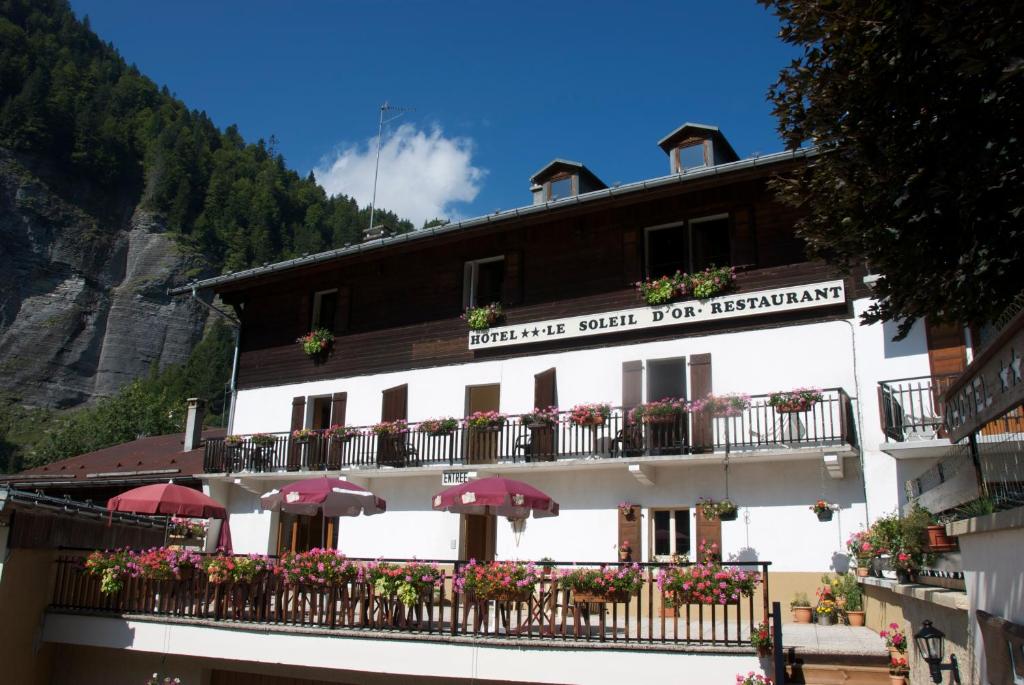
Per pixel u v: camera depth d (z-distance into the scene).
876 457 15.12
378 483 20.06
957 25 5.73
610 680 10.90
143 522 18.17
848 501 15.20
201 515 15.94
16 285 97.94
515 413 18.75
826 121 7.22
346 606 12.69
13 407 89.94
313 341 21.89
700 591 10.70
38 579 14.66
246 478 21.34
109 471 25.55
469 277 20.44
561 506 17.62
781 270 16.53
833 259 8.15
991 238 6.09
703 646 10.62
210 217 120.56
